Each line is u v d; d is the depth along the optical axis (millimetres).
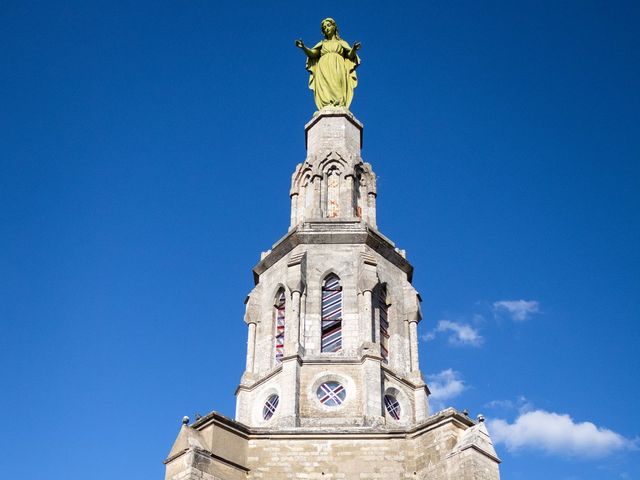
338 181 58719
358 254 54000
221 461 45000
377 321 52344
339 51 64812
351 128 61344
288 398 48688
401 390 50750
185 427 45719
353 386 49344
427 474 44750
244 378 52188
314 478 45500
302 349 50656
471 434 44406
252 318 54469
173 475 44125
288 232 56219
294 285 52406
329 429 46656
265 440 46625
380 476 45344
